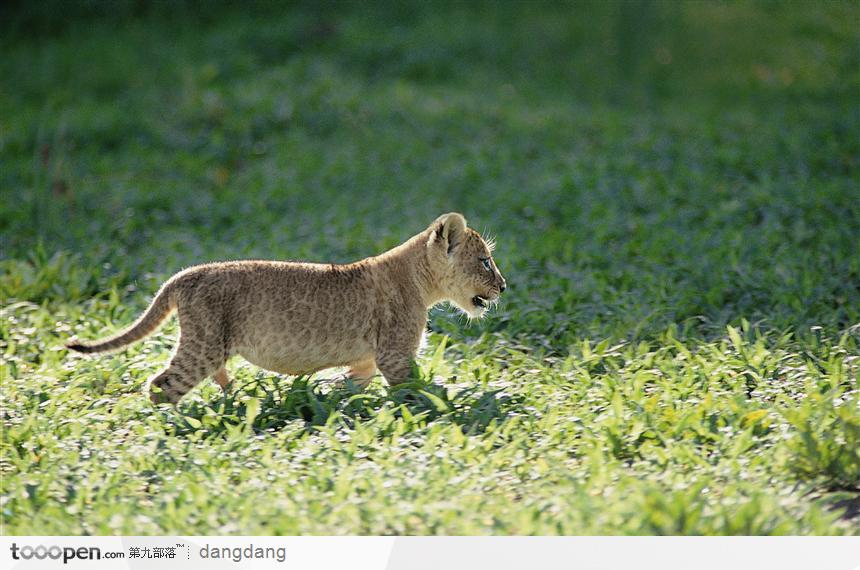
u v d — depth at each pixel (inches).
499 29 1321.4
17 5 1333.7
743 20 1328.7
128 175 861.8
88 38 1279.5
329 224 724.7
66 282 565.9
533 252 635.5
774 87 1149.1
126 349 453.4
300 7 1370.6
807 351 436.1
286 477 325.1
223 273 393.4
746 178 805.9
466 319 516.7
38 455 352.8
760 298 519.5
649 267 595.2
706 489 319.0
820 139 909.8
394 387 399.9
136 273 603.8
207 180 860.0
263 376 422.3
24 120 993.5
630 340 473.1
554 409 382.9
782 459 330.6
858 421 334.3
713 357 431.8
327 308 399.9
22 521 306.0
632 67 1218.6
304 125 1004.6
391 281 418.6
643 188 775.1
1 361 452.1
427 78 1181.1
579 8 1371.8
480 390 406.3
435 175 860.0
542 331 497.7
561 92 1155.9
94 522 304.0
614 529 286.8
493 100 1100.5
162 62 1179.9
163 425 371.6
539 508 300.4
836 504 315.6
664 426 363.6
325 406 383.9
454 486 318.7
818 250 604.4
